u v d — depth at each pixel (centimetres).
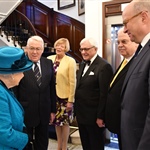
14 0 477
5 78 122
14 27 566
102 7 320
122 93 137
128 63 180
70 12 590
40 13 636
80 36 550
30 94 198
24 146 127
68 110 282
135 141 117
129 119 121
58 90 282
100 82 202
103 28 322
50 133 360
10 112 119
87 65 222
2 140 111
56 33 622
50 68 221
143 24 121
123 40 180
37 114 202
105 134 328
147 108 113
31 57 202
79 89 220
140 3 119
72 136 333
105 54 324
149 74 109
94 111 210
